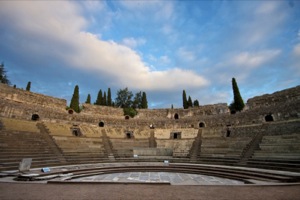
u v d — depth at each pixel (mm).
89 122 49031
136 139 43969
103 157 31953
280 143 26484
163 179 18891
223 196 9984
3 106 36000
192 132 46781
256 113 41188
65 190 11062
